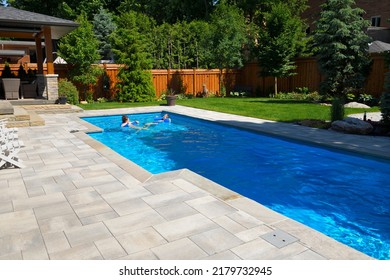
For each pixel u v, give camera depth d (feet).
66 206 14.06
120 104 56.08
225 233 11.61
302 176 22.27
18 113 34.83
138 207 13.89
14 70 56.29
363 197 18.69
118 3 122.11
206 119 40.01
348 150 25.17
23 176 18.16
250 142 31.89
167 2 117.29
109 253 10.43
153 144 31.32
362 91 55.42
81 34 54.49
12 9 45.73
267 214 13.16
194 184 16.72
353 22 51.31
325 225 15.38
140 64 59.82
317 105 51.98
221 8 68.74
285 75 66.03
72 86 53.98
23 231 11.89
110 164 20.52
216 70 73.36
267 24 65.98
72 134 30.32
